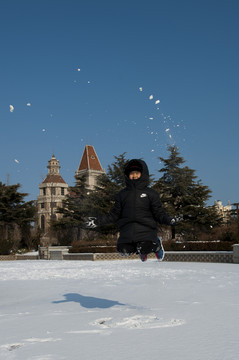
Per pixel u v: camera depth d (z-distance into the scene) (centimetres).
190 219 4853
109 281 1410
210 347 468
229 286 1161
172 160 4984
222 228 4494
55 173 14912
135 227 620
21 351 473
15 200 5819
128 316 691
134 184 631
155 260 3131
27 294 1115
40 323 652
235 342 488
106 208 5041
